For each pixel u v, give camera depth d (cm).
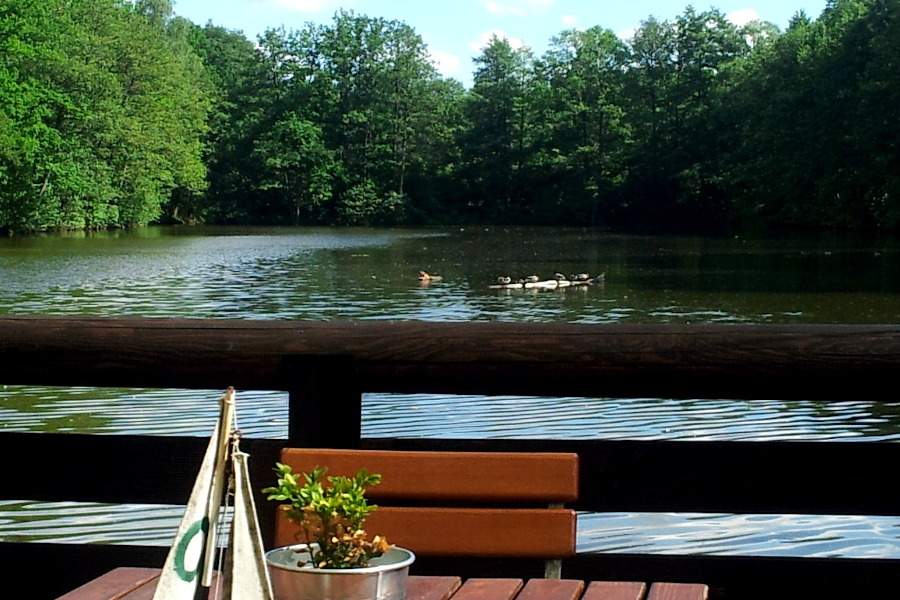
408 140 8494
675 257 3997
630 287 2775
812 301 2423
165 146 6397
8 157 4738
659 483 328
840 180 5788
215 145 8144
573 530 259
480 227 7700
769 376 305
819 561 328
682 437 1011
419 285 2847
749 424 1060
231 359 321
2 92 4606
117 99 5794
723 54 7469
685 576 330
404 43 8650
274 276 3117
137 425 1082
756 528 756
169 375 322
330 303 2395
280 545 257
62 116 5288
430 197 8394
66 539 737
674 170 7306
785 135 6100
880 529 749
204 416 1115
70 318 326
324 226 7962
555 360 312
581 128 8162
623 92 7681
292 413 324
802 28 6556
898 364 301
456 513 261
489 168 8325
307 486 213
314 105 8469
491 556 260
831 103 5819
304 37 8600
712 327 312
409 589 243
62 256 3891
